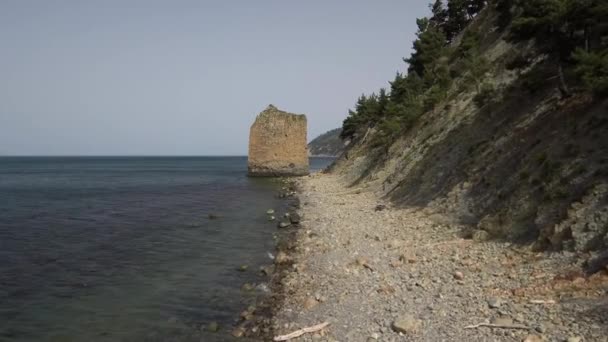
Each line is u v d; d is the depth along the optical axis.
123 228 31.20
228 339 12.24
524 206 16.92
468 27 57.53
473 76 37.56
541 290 11.91
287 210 39.91
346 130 88.06
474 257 15.92
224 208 42.25
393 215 27.38
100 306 15.27
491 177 21.30
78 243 25.97
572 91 20.42
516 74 30.36
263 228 30.66
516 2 40.88
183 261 21.48
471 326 10.68
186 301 15.66
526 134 21.41
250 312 14.10
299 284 16.33
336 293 14.55
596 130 16.09
